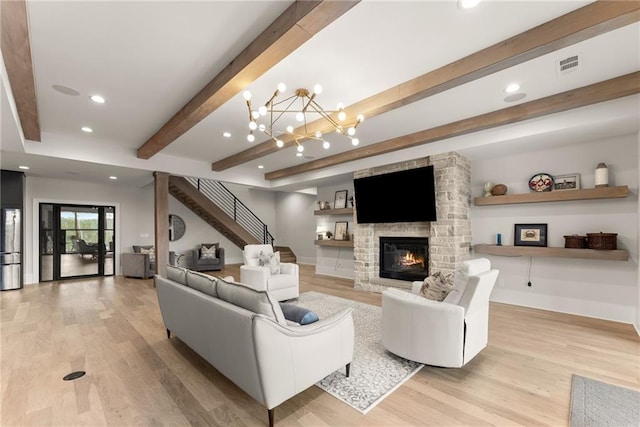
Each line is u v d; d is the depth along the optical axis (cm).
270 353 177
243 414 193
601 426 179
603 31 199
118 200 751
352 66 265
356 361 267
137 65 265
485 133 409
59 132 442
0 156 451
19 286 573
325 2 176
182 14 203
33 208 637
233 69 255
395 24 211
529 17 206
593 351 286
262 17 208
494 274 269
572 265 409
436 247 468
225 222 880
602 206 386
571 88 305
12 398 209
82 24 211
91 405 202
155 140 446
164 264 579
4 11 185
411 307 255
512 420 186
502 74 277
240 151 552
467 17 205
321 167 619
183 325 274
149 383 230
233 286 221
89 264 711
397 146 470
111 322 376
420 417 190
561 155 416
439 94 318
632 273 367
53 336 327
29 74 255
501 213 469
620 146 373
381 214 541
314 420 188
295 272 502
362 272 577
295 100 332
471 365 259
